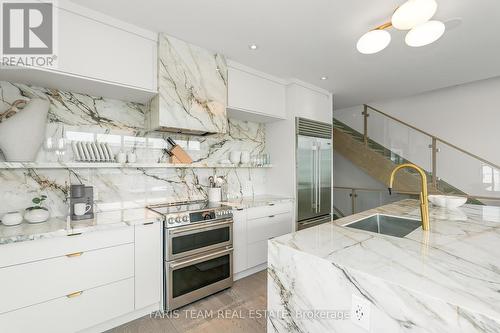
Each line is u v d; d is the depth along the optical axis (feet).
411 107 15.35
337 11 6.37
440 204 7.86
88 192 6.69
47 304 5.25
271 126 12.30
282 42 7.96
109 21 6.53
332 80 11.44
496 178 12.14
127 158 7.88
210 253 7.78
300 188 11.27
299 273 3.88
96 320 5.85
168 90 7.48
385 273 3.06
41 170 6.83
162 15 6.53
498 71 10.39
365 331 3.06
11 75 6.02
